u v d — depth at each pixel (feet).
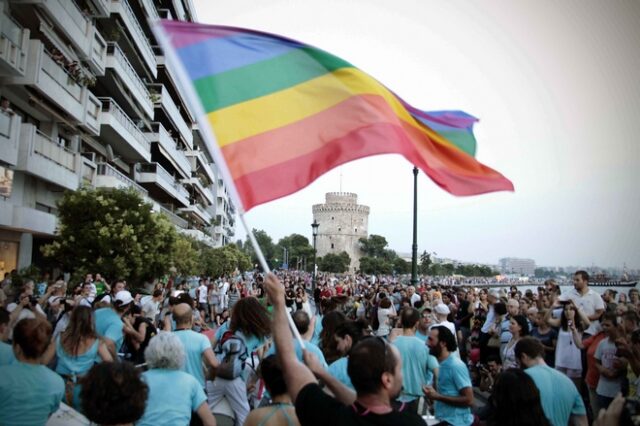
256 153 13.00
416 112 15.89
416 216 68.95
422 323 26.96
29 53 59.41
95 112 80.89
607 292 38.96
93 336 17.39
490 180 15.03
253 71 13.58
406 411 8.66
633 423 9.18
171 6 132.57
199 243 139.54
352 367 8.54
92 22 84.12
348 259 412.57
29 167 61.57
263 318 19.56
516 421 11.02
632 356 20.57
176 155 141.69
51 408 12.88
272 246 491.31
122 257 60.75
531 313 30.76
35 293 47.91
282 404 11.48
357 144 13.51
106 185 86.84
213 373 18.26
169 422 13.17
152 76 123.03
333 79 14.08
